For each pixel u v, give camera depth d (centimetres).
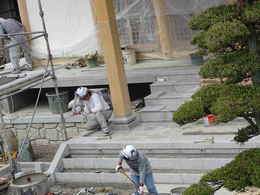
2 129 1125
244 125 1112
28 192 977
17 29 1567
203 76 605
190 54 1388
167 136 1127
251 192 894
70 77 1452
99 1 1180
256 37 601
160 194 969
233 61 588
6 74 1510
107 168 1126
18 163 1170
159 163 1066
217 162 1012
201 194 599
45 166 1189
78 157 1186
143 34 1523
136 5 1503
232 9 604
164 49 1502
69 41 1599
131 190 1041
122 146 1134
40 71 1541
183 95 1257
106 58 1212
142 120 1259
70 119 1336
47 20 1609
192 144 1055
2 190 1026
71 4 1563
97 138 1195
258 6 572
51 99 1410
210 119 1138
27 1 1616
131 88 1497
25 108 1541
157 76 1358
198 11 1402
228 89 593
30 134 1417
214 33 559
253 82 611
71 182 1118
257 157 606
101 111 1209
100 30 1202
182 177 1009
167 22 1476
